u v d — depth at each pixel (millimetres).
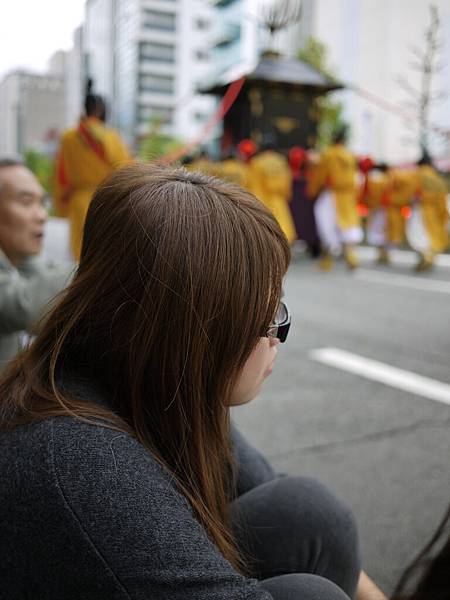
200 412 839
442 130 12578
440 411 3227
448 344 4668
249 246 803
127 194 821
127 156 6234
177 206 797
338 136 9430
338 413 3189
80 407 782
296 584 1019
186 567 721
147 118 54688
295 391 3541
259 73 10641
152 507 730
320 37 37281
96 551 696
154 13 64562
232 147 11336
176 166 910
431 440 2836
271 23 11344
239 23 48156
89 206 870
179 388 824
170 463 858
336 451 2715
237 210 814
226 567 758
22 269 1719
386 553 1944
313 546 1179
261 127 10828
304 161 9734
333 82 11047
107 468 729
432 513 2184
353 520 1224
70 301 841
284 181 9203
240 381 886
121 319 815
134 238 795
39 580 710
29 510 709
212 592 729
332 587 1024
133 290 799
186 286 781
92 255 835
